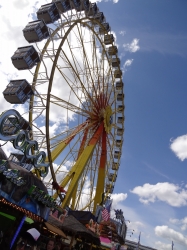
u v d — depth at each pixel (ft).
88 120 107.65
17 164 40.78
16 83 71.05
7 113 36.17
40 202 41.32
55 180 77.77
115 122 131.44
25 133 40.81
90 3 110.22
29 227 46.78
